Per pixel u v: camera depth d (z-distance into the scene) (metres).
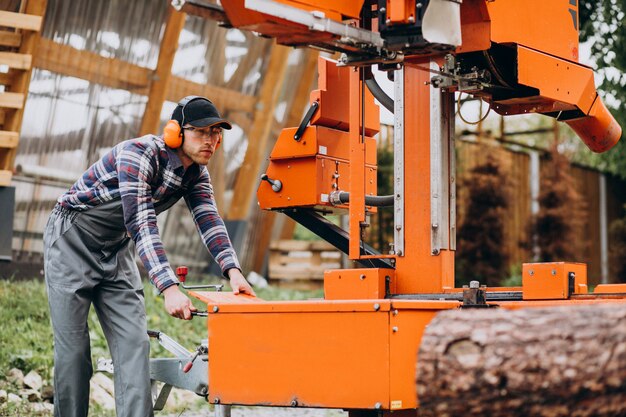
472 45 4.68
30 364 7.34
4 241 9.21
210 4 3.88
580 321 3.10
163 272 4.42
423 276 4.91
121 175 4.56
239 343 3.95
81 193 4.70
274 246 14.09
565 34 5.33
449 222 4.94
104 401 7.02
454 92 5.05
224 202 12.87
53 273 4.72
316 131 5.46
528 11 5.02
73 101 10.56
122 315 4.79
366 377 3.66
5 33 9.34
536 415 3.11
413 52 4.25
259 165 12.94
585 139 5.97
